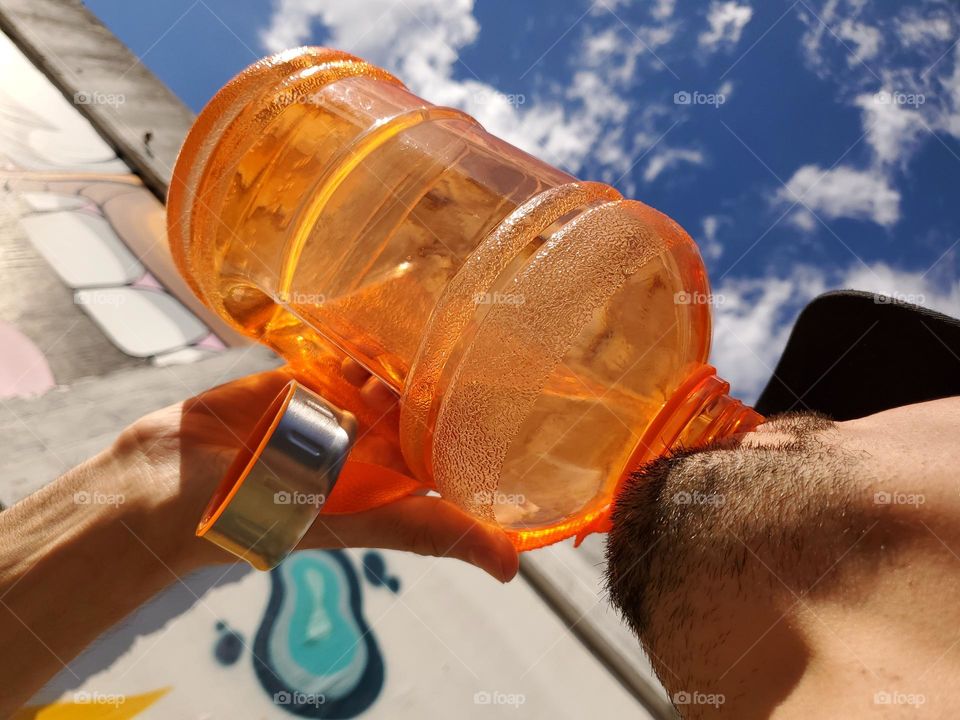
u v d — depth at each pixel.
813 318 0.33
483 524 0.28
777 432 0.24
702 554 0.22
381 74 0.34
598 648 0.43
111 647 0.36
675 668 0.22
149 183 0.70
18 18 0.77
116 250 0.61
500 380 0.23
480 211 0.29
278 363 0.56
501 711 0.40
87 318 0.54
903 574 0.19
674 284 0.27
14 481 0.40
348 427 0.24
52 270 0.56
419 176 0.29
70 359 0.50
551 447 0.26
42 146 0.68
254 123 0.29
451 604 0.43
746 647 0.20
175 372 0.52
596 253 0.24
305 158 0.30
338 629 0.40
